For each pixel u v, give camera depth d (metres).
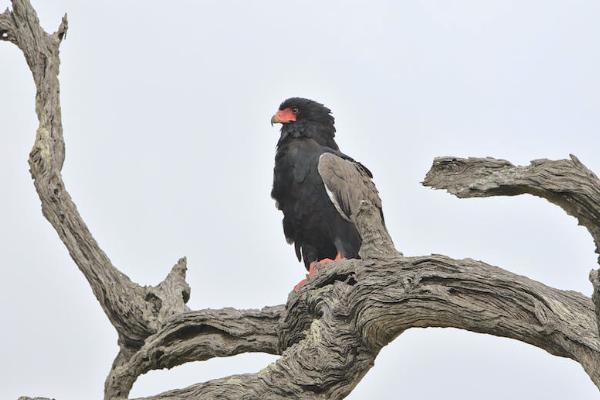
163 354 13.16
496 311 9.64
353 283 11.07
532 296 9.35
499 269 9.78
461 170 9.78
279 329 12.21
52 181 14.07
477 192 9.60
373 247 11.05
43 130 14.34
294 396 10.86
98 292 13.91
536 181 9.20
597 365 8.66
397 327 10.48
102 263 13.92
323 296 11.16
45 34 14.84
